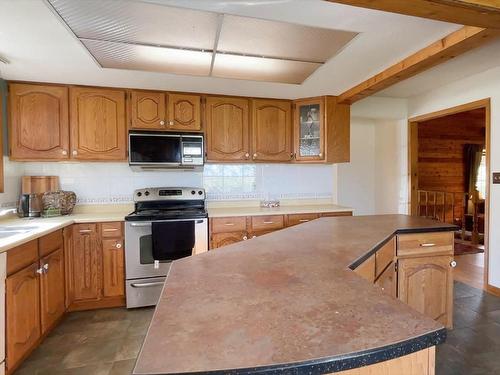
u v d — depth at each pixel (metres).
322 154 3.29
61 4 1.51
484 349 2.02
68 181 3.09
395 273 1.89
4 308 1.71
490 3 1.40
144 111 2.94
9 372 1.76
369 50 2.12
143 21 1.69
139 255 2.74
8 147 2.67
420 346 0.66
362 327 0.70
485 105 2.94
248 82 2.79
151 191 3.17
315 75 2.61
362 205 4.75
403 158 4.11
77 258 2.65
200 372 0.54
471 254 4.36
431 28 1.82
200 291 0.92
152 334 0.67
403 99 4.01
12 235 2.09
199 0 1.49
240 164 3.56
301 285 0.97
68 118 2.79
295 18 1.68
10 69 2.40
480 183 6.61
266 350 0.60
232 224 3.00
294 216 3.19
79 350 2.07
